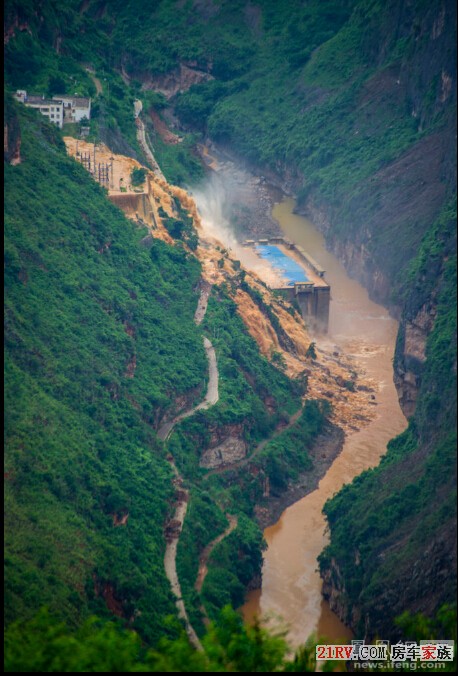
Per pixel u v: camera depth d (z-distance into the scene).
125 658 167.88
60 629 174.25
